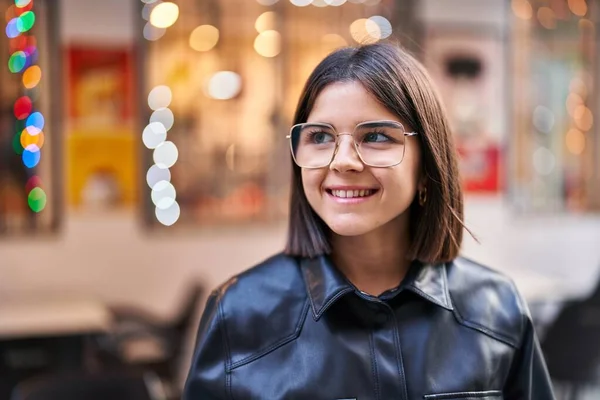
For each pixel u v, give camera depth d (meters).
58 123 4.22
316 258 1.19
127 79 4.32
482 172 4.92
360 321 1.14
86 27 4.23
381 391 1.10
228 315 1.15
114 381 2.16
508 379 1.24
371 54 1.13
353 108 1.09
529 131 5.00
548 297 3.78
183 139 4.43
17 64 4.12
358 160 1.09
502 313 1.23
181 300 4.46
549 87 5.02
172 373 3.80
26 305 3.92
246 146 4.53
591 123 5.09
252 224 4.57
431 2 4.77
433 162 1.16
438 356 1.14
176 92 4.40
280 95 4.56
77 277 4.30
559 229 5.09
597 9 5.04
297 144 1.14
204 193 4.49
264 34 4.52
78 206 4.29
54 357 3.38
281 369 1.11
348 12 4.64
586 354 3.25
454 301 1.20
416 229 1.21
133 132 4.35
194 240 4.49
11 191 4.17
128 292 4.39
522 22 4.94
